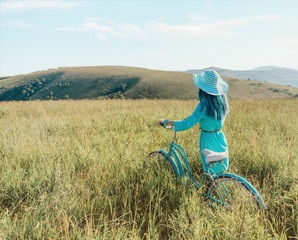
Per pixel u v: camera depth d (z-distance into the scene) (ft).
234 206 8.07
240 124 21.18
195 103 44.73
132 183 10.54
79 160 13.09
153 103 46.06
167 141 16.93
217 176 8.89
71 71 585.22
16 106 41.32
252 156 12.96
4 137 17.83
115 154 13.43
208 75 8.89
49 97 479.00
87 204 8.87
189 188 9.66
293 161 11.75
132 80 513.86
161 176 10.84
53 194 9.67
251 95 479.82
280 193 9.66
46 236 7.41
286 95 491.72
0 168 12.43
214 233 7.52
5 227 7.63
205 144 9.52
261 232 7.12
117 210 9.32
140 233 7.71
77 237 7.19
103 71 582.35
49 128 22.59
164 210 9.41
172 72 579.07
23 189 10.43
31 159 13.50
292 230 8.11
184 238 7.25
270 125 20.98
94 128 22.33
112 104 45.60
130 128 22.48
